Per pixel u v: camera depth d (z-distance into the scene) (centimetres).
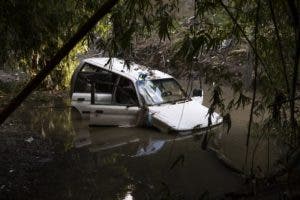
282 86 421
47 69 303
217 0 362
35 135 926
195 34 374
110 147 860
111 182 693
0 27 749
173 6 389
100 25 719
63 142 891
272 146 729
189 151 809
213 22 404
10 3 724
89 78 1025
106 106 992
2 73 1509
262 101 455
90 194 653
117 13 381
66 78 1373
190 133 878
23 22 777
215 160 754
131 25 371
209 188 644
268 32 436
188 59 358
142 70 1025
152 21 381
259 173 430
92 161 788
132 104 980
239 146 796
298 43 295
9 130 948
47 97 1284
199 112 949
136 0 357
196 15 372
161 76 1018
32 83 305
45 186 680
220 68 425
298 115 442
